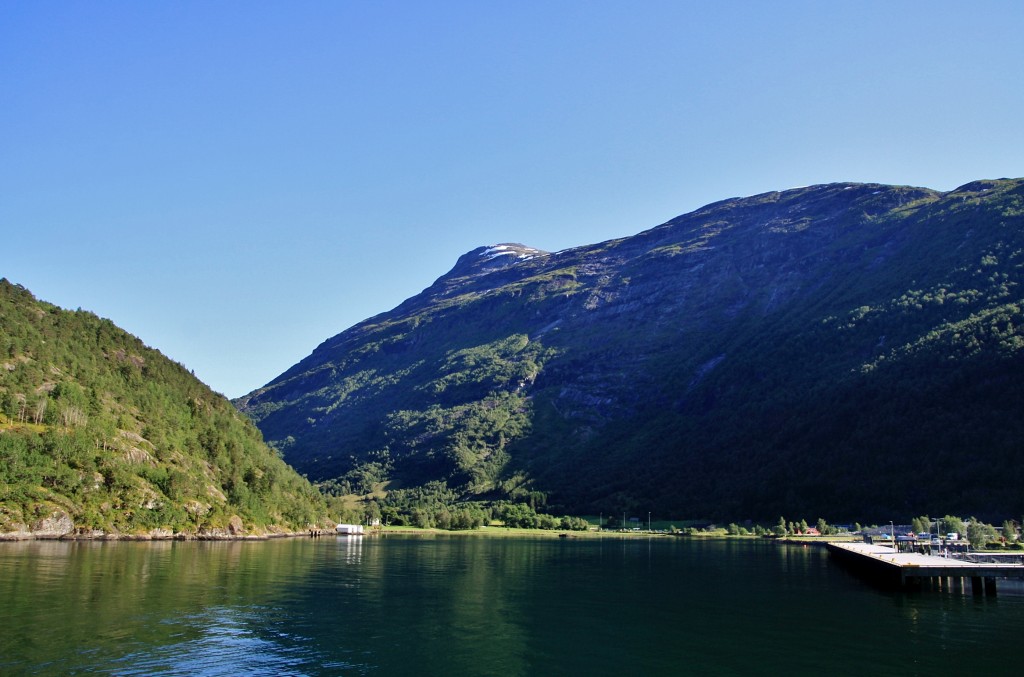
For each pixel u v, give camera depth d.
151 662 51.25
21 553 123.19
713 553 177.38
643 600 88.06
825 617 76.06
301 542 199.88
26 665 49.09
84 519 164.62
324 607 77.38
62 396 191.25
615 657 57.03
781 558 160.00
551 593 93.44
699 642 62.75
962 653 58.75
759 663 55.38
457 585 100.06
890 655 58.12
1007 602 87.69
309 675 50.06
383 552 164.88
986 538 171.50
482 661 55.03
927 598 91.00
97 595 77.81
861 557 128.38
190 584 90.56
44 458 167.25
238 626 64.75
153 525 178.62
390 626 67.44
